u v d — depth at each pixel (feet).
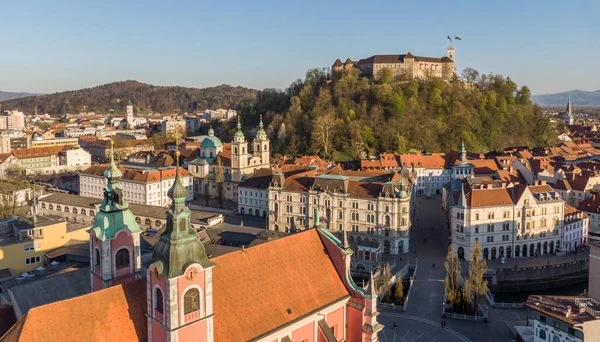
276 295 225.76
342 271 252.83
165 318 184.55
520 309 401.49
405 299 411.54
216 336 199.52
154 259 188.34
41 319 179.32
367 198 567.18
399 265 509.35
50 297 292.81
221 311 205.36
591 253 386.32
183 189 189.67
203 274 189.98
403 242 553.23
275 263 233.35
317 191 604.49
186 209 191.62
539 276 492.54
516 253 540.52
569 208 574.56
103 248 244.63
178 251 184.55
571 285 494.59
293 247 244.22
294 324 223.10
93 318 189.26
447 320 378.32
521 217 535.19
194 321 189.06
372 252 515.09
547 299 319.88
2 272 397.80
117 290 198.39
